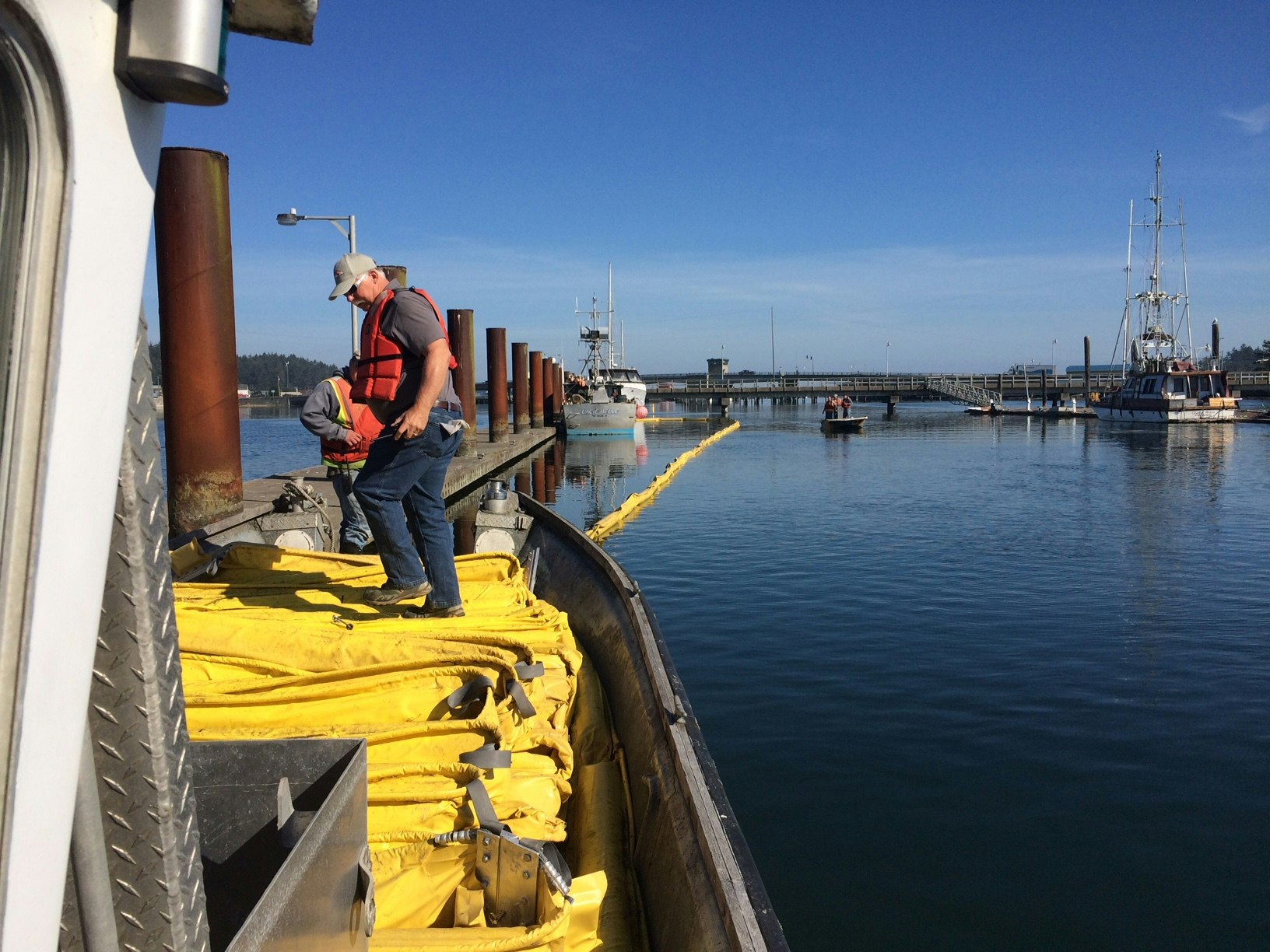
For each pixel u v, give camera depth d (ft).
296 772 6.38
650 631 13.56
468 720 8.72
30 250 2.70
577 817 10.49
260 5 3.52
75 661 3.00
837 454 108.68
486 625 11.89
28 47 2.52
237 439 27.71
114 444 3.10
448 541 12.76
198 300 26.40
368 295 12.55
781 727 20.35
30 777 2.81
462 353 66.90
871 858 14.87
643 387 176.45
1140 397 180.55
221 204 26.61
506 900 7.58
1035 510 57.82
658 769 9.88
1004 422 193.26
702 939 6.88
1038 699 22.15
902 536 47.47
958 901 13.62
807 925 13.01
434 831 7.72
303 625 11.50
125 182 2.97
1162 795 17.07
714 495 67.10
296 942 4.97
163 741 3.59
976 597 33.04
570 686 10.71
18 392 2.73
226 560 15.65
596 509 58.80
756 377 362.12
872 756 18.81
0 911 2.75
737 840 7.70
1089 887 13.99
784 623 29.48
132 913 3.65
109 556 3.36
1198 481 75.97
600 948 8.02
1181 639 27.40
